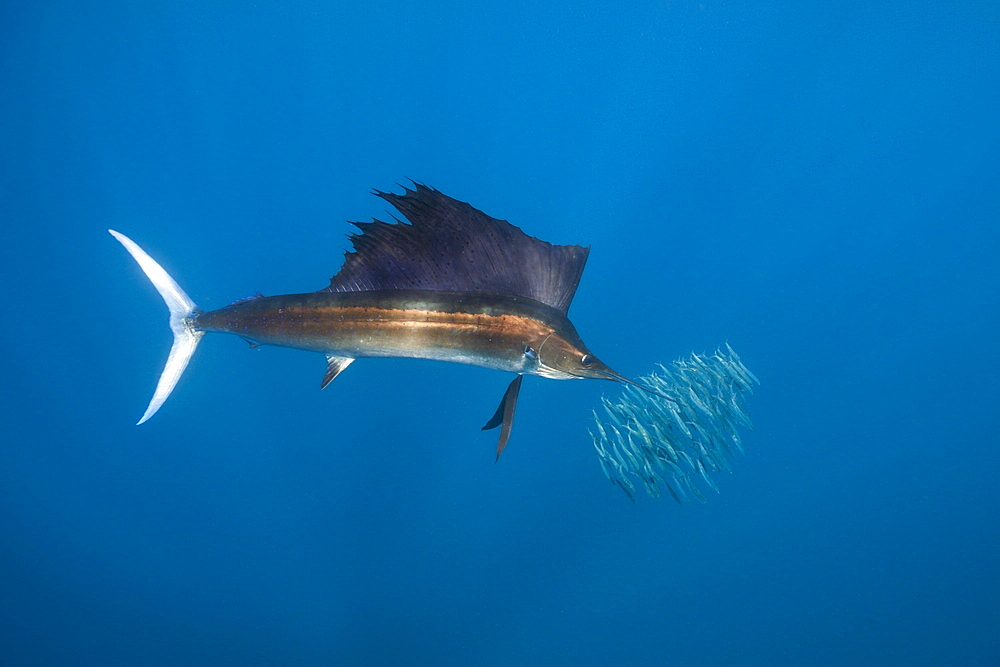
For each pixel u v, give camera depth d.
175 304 3.21
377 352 2.71
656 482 5.00
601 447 5.20
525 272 2.59
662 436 5.18
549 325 2.49
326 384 2.86
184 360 3.19
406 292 2.65
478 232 2.56
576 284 2.61
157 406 3.16
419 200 2.54
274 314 2.88
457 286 2.62
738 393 5.77
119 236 3.17
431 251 2.62
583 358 2.47
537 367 2.51
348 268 2.75
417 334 2.61
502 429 2.56
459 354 2.60
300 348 2.87
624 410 5.22
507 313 2.52
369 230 2.65
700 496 5.11
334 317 2.72
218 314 3.07
